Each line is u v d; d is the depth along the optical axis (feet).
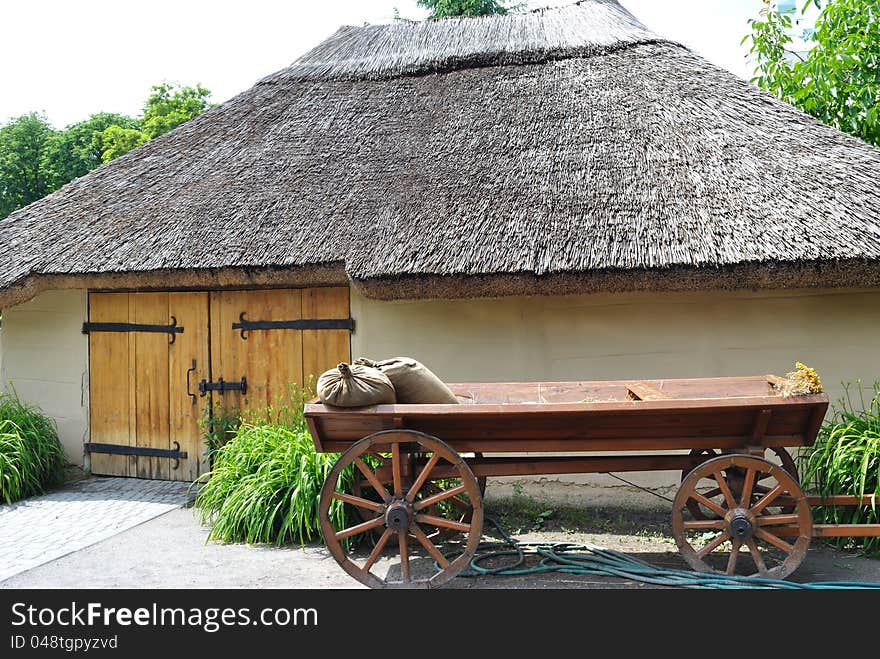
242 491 14.34
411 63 23.43
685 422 10.96
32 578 12.21
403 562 11.05
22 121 91.45
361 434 11.31
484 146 18.22
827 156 16.05
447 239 15.12
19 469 17.52
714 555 12.94
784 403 10.45
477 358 16.37
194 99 90.12
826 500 11.98
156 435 18.85
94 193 20.29
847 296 15.16
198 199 18.52
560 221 15.07
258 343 17.90
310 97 22.59
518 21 26.48
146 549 13.65
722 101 18.39
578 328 15.99
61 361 19.85
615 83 20.08
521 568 12.30
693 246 13.92
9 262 18.13
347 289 17.17
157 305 18.86
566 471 11.95
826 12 26.25
